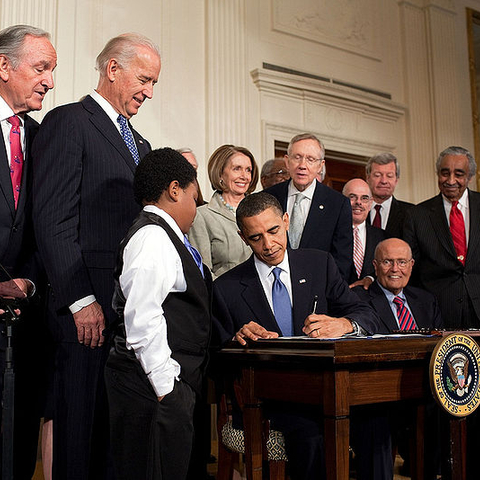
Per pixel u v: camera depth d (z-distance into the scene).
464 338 1.88
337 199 3.03
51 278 2.01
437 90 6.93
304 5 6.16
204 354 1.87
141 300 1.66
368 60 6.59
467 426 2.26
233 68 5.55
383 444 2.09
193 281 1.81
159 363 1.66
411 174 6.70
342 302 2.31
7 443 1.80
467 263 3.48
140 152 2.35
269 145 5.64
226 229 2.94
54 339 2.19
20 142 2.22
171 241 1.77
